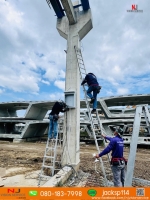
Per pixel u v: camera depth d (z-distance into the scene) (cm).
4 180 677
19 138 2606
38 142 2556
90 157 1285
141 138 1989
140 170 888
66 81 843
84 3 839
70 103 806
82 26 862
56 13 907
